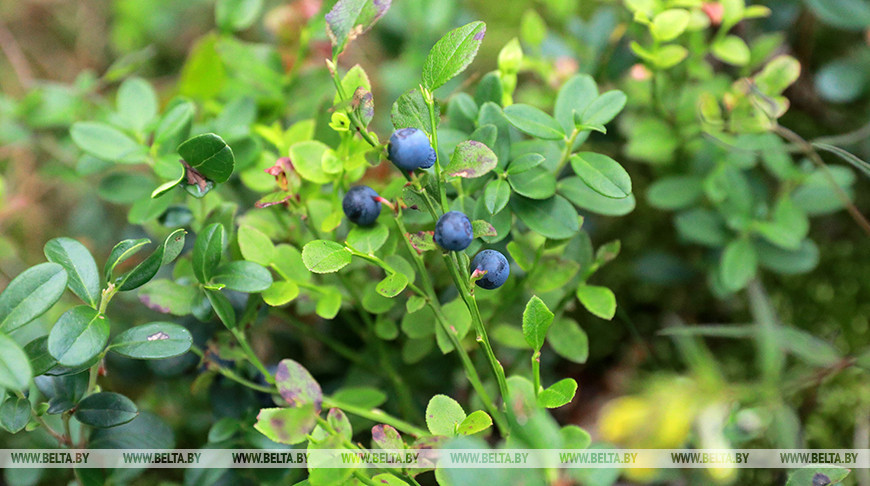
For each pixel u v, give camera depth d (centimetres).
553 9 44
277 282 30
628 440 34
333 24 28
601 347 40
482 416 27
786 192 37
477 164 27
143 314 35
